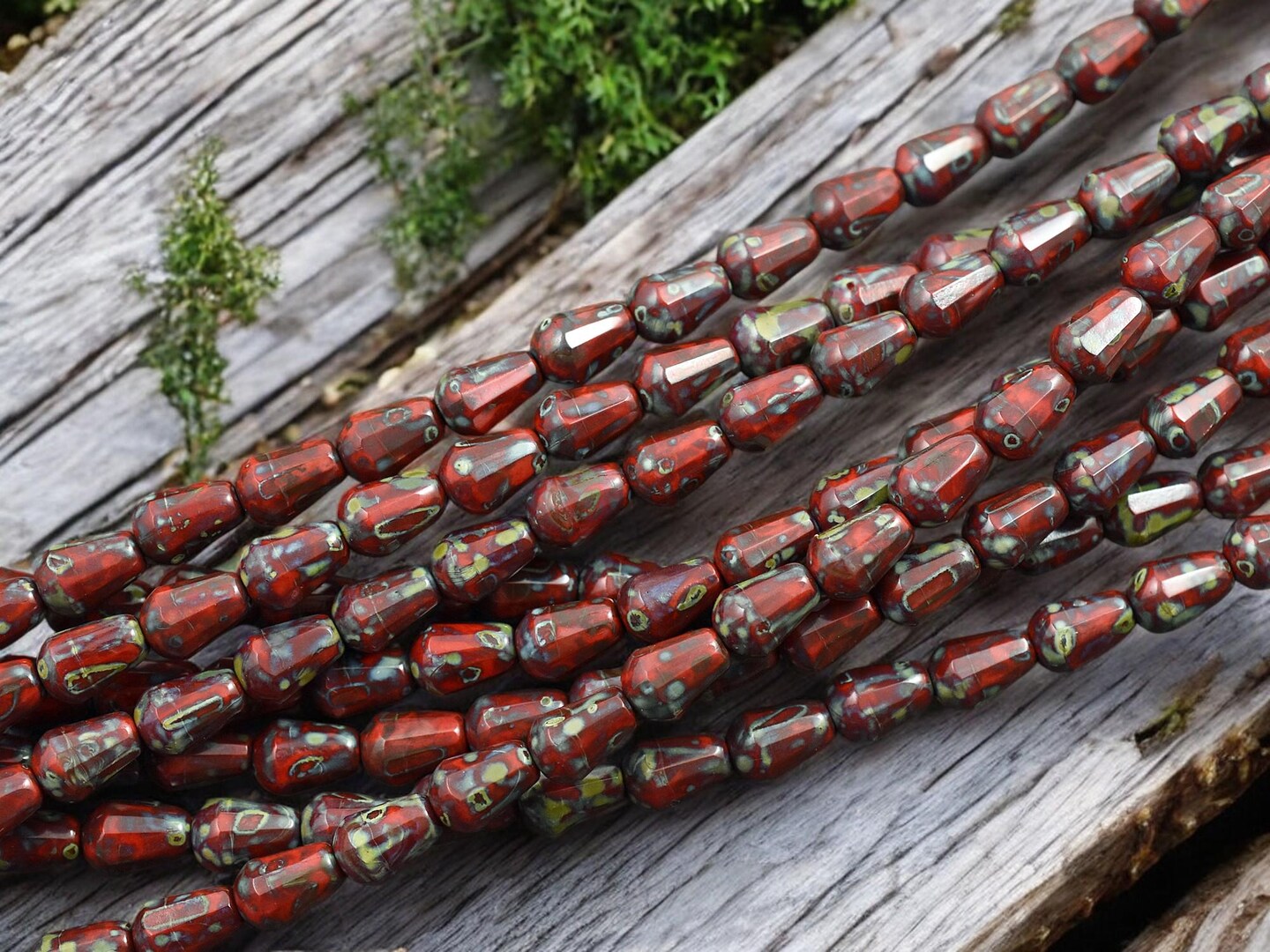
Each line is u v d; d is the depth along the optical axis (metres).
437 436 0.13
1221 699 0.14
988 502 0.13
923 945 0.13
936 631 0.14
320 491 0.13
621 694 0.13
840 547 0.13
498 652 0.13
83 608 0.13
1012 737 0.14
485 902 0.14
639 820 0.14
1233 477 0.14
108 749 0.13
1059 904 0.14
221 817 0.13
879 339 0.13
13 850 0.13
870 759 0.14
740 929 0.13
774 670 0.14
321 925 0.14
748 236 0.14
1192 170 0.14
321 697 0.13
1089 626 0.13
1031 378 0.13
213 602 0.13
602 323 0.13
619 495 0.13
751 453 0.14
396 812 0.13
